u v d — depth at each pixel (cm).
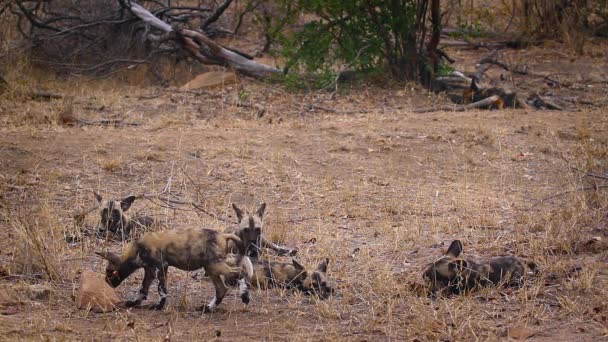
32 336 976
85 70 2823
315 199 1630
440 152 1961
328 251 1316
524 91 2686
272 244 1317
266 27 2848
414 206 1580
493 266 1170
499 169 1867
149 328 1022
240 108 2355
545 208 1571
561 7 3306
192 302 1125
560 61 3077
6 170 1722
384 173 1811
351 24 2673
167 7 3003
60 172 1717
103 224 1386
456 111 2375
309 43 2656
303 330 1033
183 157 1845
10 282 1166
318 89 2603
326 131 2083
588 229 1384
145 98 2484
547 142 2052
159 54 2897
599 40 3331
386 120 2212
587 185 1678
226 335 1005
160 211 1516
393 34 2772
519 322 1050
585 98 2586
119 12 2952
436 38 2708
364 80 2670
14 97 2394
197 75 2817
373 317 1066
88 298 1086
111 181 1695
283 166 1820
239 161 1834
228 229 1337
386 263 1254
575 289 1149
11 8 2834
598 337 1007
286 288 1176
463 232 1423
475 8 3566
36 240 1219
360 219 1514
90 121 2161
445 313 1081
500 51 3234
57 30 2934
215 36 3312
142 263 1078
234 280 1092
